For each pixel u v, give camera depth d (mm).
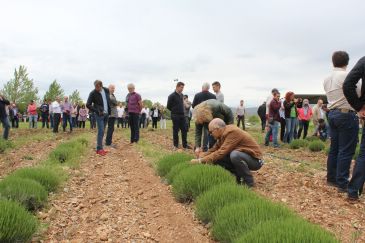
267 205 4285
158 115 26156
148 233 4652
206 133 10414
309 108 15695
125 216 5328
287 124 14375
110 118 12641
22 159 10344
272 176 7387
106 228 4828
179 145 13484
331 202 5586
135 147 12305
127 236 4598
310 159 10539
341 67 6012
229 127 6602
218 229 4273
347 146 5906
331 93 5965
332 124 6133
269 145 14047
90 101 10844
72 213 5469
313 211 5219
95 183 7359
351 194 5590
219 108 8461
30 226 4340
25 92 40531
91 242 4402
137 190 6742
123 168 8922
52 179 6520
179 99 12109
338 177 6047
